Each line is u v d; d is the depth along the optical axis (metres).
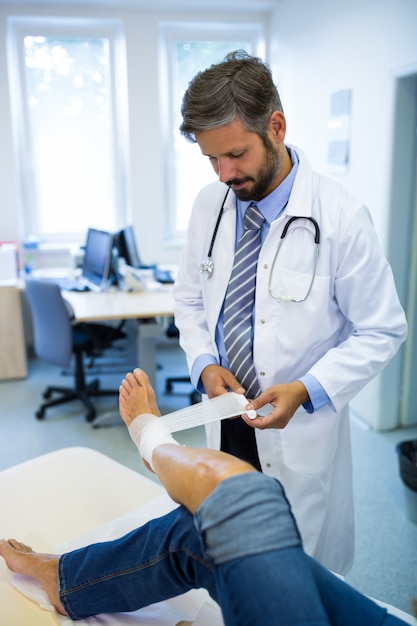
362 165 3.18
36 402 3.67
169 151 4.69
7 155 4.28
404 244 2.98
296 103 4.10
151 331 3.32
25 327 4.70
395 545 2.20
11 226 4.40
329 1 3.45
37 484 1.62
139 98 4.38
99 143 4.59
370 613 0.92
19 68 4.31
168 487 1.04
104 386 3.96
